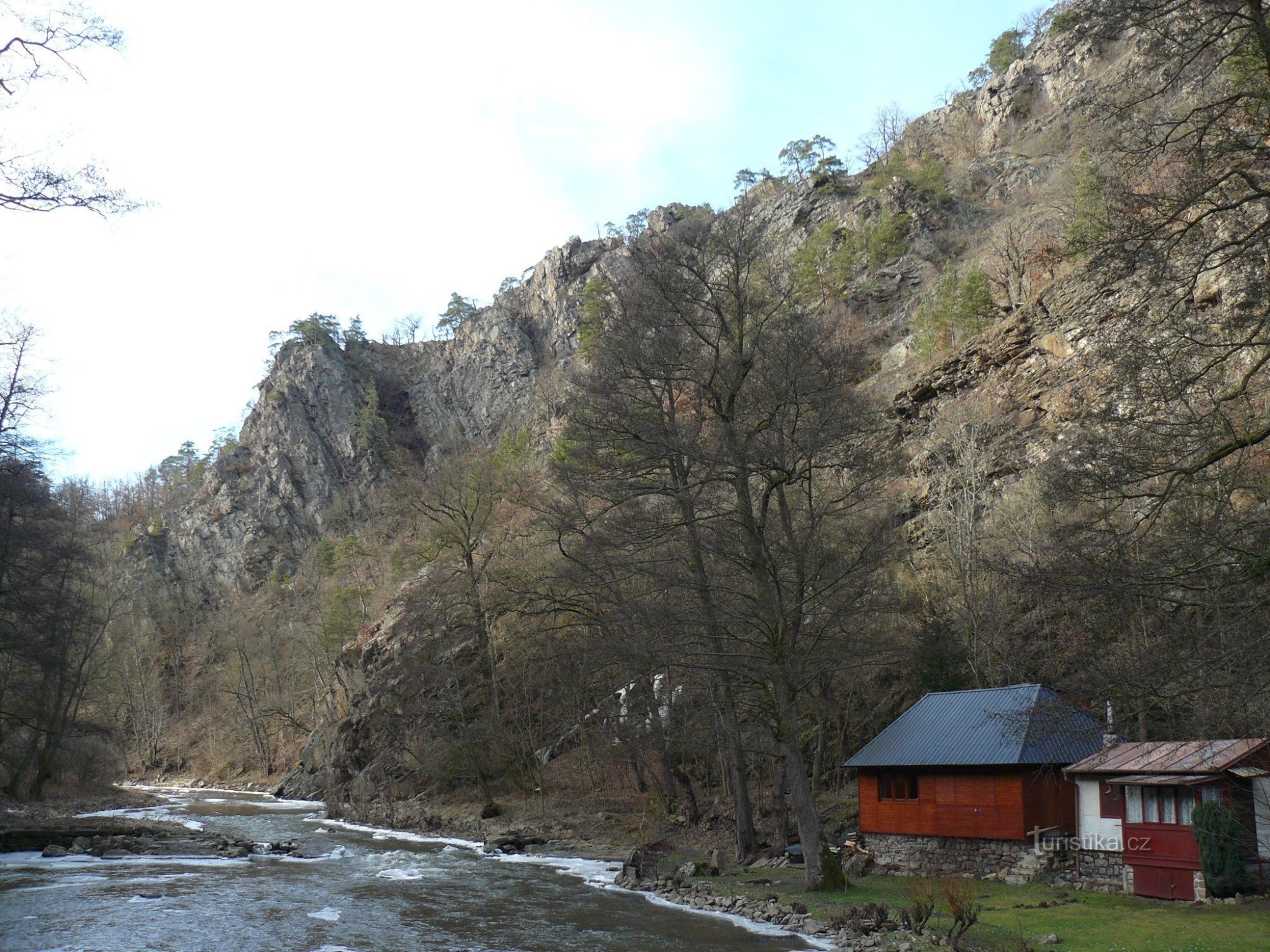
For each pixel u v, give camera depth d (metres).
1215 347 14.56
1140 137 15.00
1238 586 13.76
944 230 104.56
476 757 50.78
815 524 28.02
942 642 38.56
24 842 38.44
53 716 52.09
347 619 88.69
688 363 30.61
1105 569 14.24
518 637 50.94
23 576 42.75
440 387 180.62
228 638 114.31
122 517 164.38
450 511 57.88
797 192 135.38
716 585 29.30
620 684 41.69
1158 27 14.70
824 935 20.94
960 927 18.36
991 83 135.75
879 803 30.80
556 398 99.38
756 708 29.25
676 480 30.91
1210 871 20.95
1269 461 18.33
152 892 27.25
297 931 22.02
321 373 169.25
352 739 62.19
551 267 186.88
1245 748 21.34
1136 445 14.87
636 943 20.61
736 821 34.38
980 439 49.28
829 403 26.86
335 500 151.75
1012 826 26.80
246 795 73.44
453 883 29.62
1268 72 13.76
